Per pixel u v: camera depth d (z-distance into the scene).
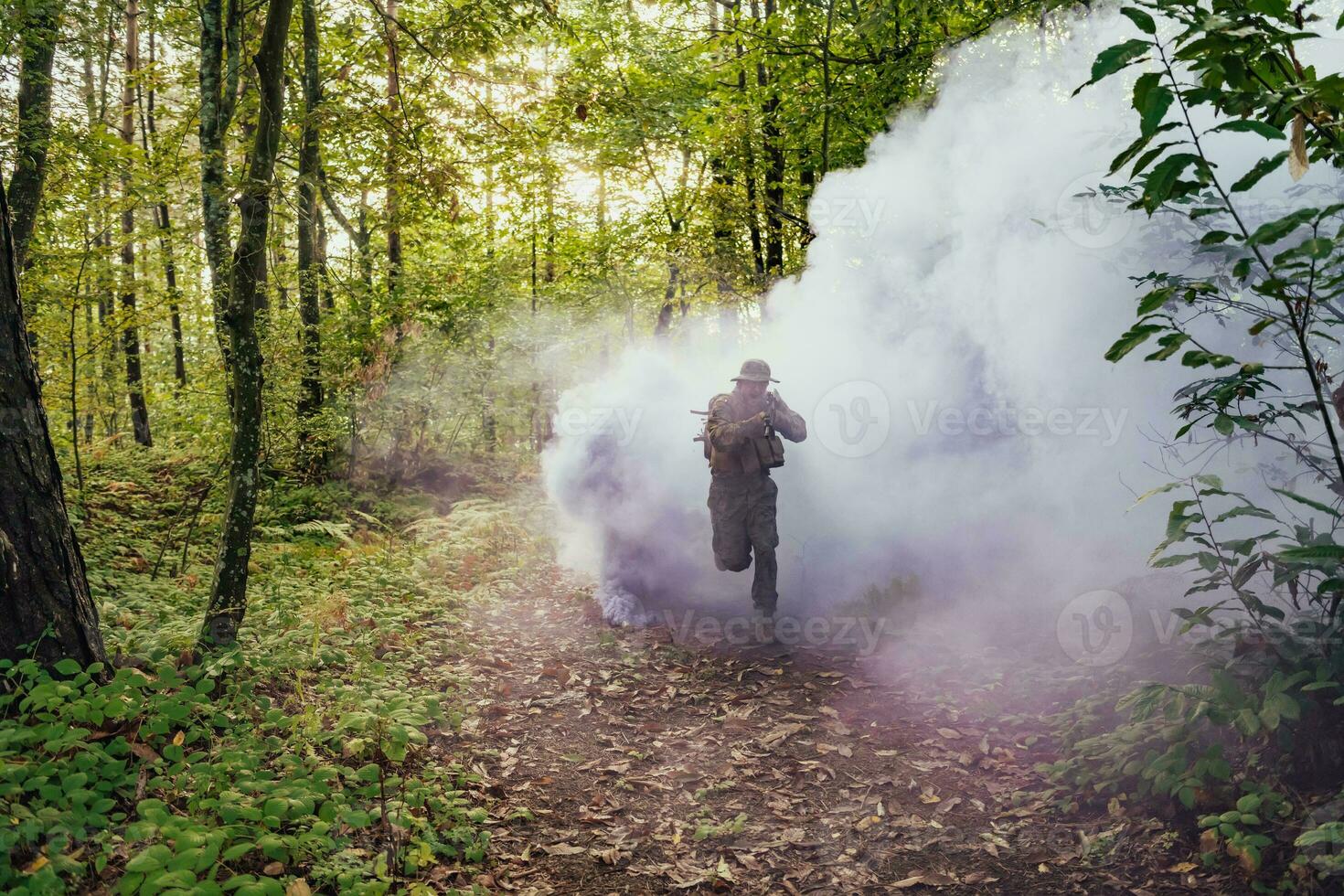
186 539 8.32
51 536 3.60
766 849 3.42
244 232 4.70
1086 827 3.30
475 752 4.19
